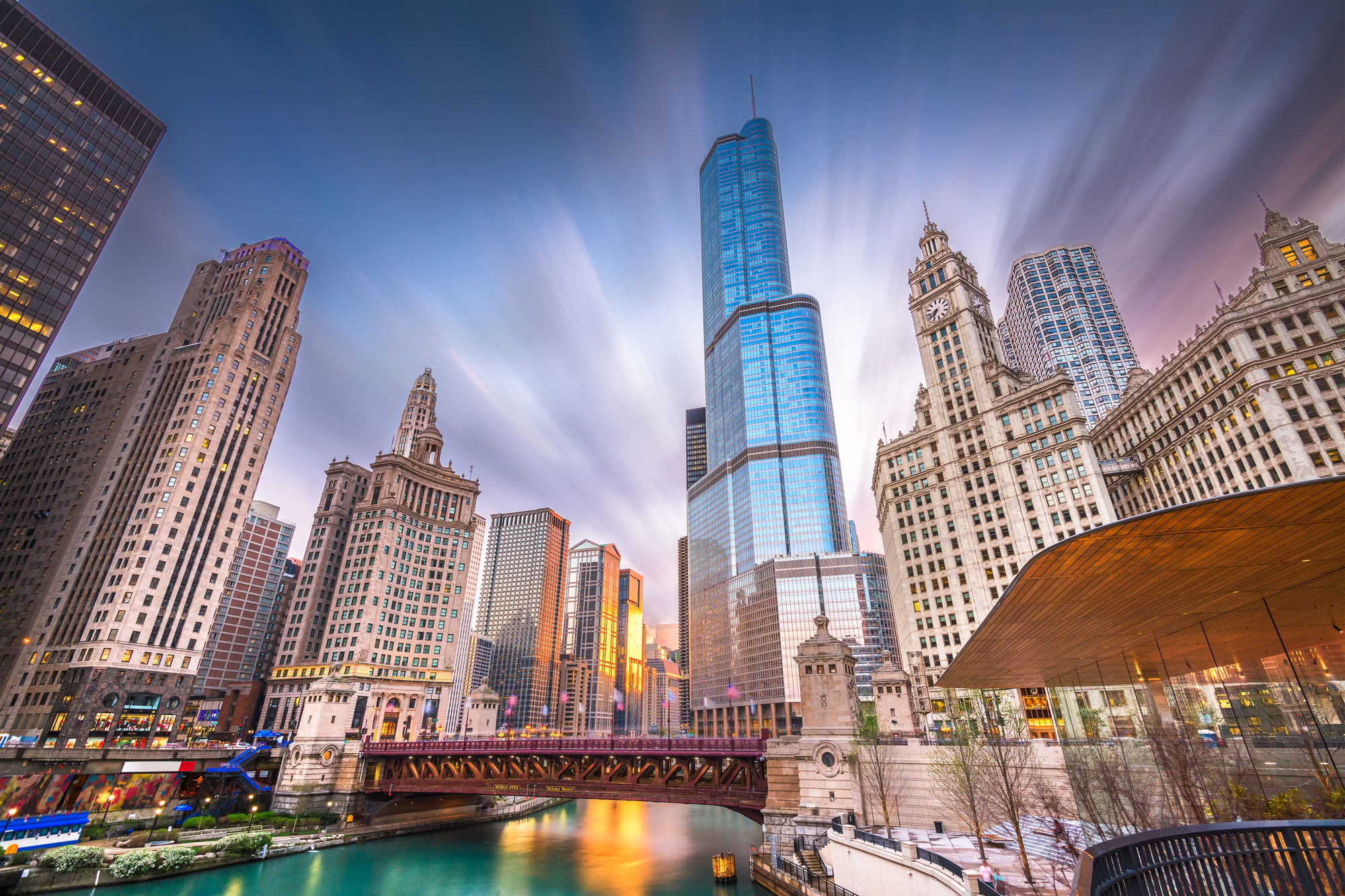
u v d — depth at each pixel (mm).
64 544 127062
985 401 119750
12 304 115812
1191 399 100125
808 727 66875
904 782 59969
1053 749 56750
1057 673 51594
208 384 134500
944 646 114062
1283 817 28844
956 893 31516
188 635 118688
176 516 121812
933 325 134875
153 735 109250
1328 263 88125
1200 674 40094
